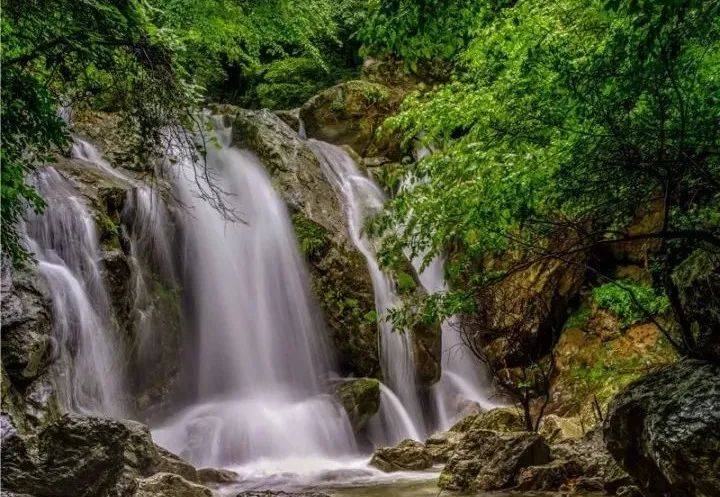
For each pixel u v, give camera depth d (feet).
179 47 18.02
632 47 12.73
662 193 19.39
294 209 46.80
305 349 43.55
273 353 43.88
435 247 21.43
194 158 19.38
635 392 17.03
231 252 45.55
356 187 56.24
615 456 17.62
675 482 14.71
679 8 10.99
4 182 15.17
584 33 17.35
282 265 45.39
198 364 41.86
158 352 38.88
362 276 45.32
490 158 18.13
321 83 71.51
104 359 33.42
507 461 24.38
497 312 42.32
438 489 25.68
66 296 31.48
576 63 14.62
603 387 40.16
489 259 41.06
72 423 17.85
